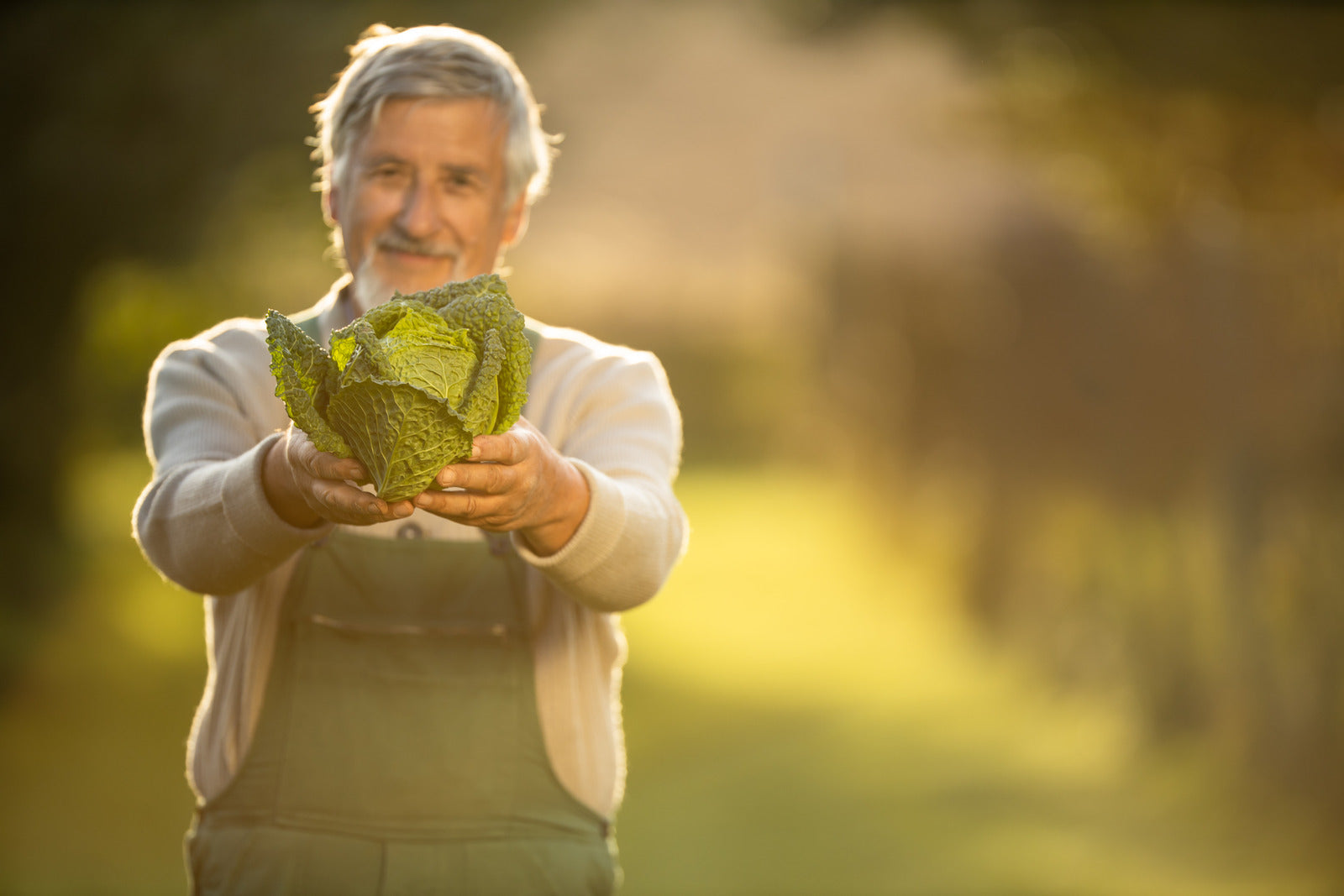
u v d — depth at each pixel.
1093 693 11.34
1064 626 12.13
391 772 2.89
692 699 12.99
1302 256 8.30
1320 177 8.93
